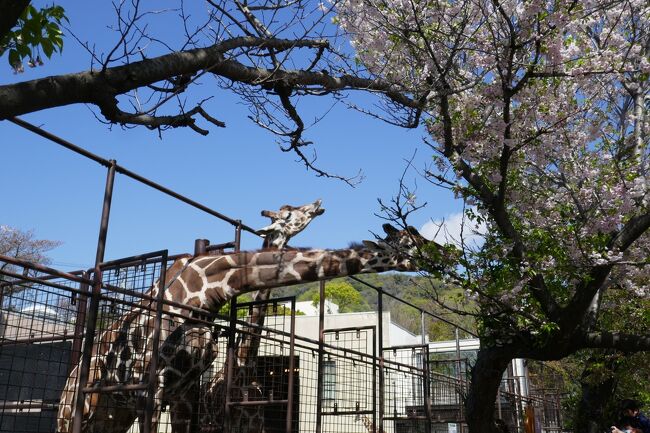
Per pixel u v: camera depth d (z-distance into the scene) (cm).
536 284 720
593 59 647
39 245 2650
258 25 468
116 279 624
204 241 888
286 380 839
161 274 572
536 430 1664
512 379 1553
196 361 696
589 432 1170
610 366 1094
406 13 655
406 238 753
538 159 739
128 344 666
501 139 659
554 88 688
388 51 688
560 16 586
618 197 689
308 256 736
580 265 698
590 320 770
